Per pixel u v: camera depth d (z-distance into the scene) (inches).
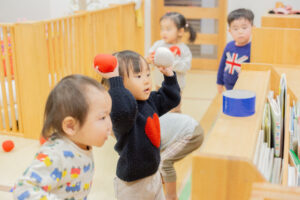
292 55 85.3
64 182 46.4
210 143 42.5
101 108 46.7
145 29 226.2
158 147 65.7
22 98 124.3
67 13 215.6
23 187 42.1
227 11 214.4
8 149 116.8
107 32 173.3
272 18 107.0
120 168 64.2
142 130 63.0
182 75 130.3
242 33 114.0
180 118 86.7
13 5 218.8
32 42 118.3
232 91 54.1
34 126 125.3
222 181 37.9
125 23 196.1
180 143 83.9
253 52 87.6
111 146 120.6
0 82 134.9
